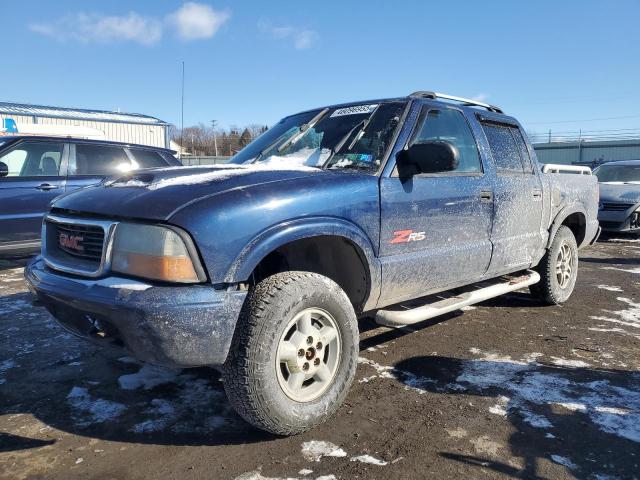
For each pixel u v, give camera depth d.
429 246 3.50
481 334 4.45
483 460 2.53
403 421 2.90
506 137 4.54
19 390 3.28
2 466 2.46
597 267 7.84
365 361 3.81
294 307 2.64
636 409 3.06
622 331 4.56
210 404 3.10
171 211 2.44
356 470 2.43
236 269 2.48
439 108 3.84
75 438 2.71
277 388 2.59
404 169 3.31
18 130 11.66
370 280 3.12
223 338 2.44
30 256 7.96
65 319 2.74
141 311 2.29
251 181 2.76
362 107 3.85
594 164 26.27
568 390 3.32
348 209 2.94
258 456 2.55
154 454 2.56
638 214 10.70
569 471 2.44
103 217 2.64
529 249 4.62
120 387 3.32
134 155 7.93
